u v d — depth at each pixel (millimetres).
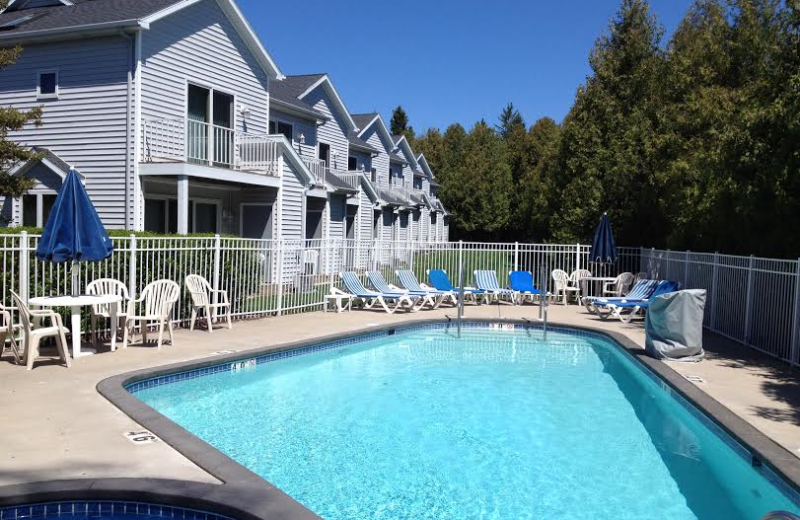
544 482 5520
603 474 5734
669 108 18156
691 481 5586
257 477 4469
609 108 20219
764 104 11156
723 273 12180
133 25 14766
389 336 13008
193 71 17078
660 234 19188
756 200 10961
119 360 8547
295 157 19953
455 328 14305
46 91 16203
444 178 57906
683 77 18094
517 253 19438
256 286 13625
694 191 13898
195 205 18828
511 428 7121
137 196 15477
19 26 16672
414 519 4727
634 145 18750
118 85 15383
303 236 20875
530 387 9141
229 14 18172
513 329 14305
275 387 8828
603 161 20094
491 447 6445
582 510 4941
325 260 15766
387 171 37250
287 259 14547
